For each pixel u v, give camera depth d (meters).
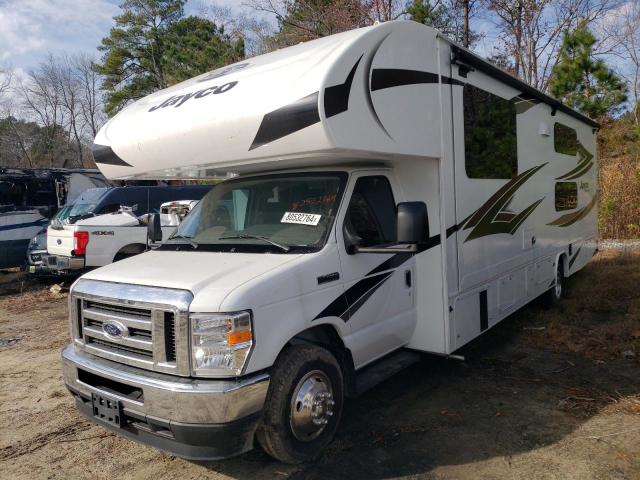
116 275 3.85
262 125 3.82
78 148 42.50
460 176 4.96
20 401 5.24
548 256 7.30
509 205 5.98
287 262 3.72
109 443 4.30
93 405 3.69
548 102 7.07
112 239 10.61
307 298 3.71
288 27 18.61
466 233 5.06
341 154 3.94
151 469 3.89
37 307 9.80
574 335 6.46
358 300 4.15
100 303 3.72
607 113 15.09
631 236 14.33
